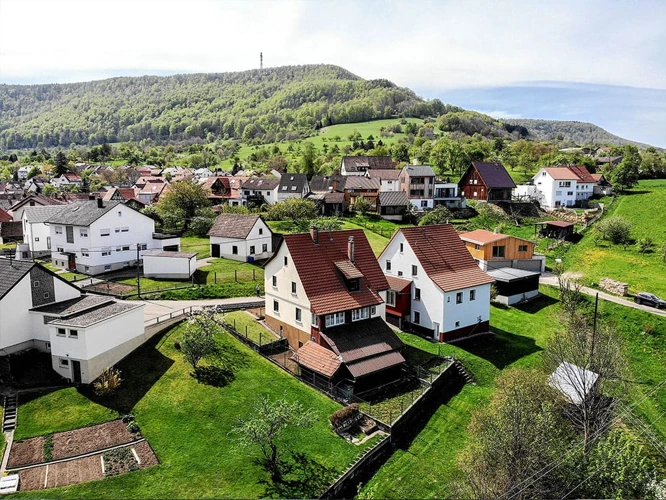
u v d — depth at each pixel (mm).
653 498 25984
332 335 40906
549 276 70125
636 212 95500
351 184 113438
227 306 51281
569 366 36125
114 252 63094
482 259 65938
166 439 30953
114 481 27406
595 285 63344
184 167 196375
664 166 139750
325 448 31547
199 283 58594
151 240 67812
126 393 34781
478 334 50469
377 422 34125
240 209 96438
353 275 44031
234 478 28469
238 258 70188
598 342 39438
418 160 160625
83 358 35156
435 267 49719
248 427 29047
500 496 26078
